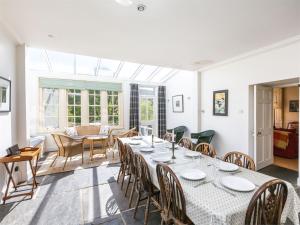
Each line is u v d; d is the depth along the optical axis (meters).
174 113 6.44
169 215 1.56
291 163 4.12
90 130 5.66
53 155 4.82
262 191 1.12
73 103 5.70
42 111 5.26
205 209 1.18
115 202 2.48
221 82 4.39
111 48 3.28
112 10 2.05
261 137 3.79
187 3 1.93
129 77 6.33
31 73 5.09
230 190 1.41
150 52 3.50
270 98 4.02
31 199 2.55
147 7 2.00
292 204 1.46
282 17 2.22
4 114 2.54
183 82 5.91
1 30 2.43
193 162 2.13
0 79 2.37
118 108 6.29
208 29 2.54
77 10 2.05
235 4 1.95
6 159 2.36
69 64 5.16
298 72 2.89
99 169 3.78
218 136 4.49
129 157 2.52
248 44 3.10
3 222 2.06
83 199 2.56
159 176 1.63
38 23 2.36
